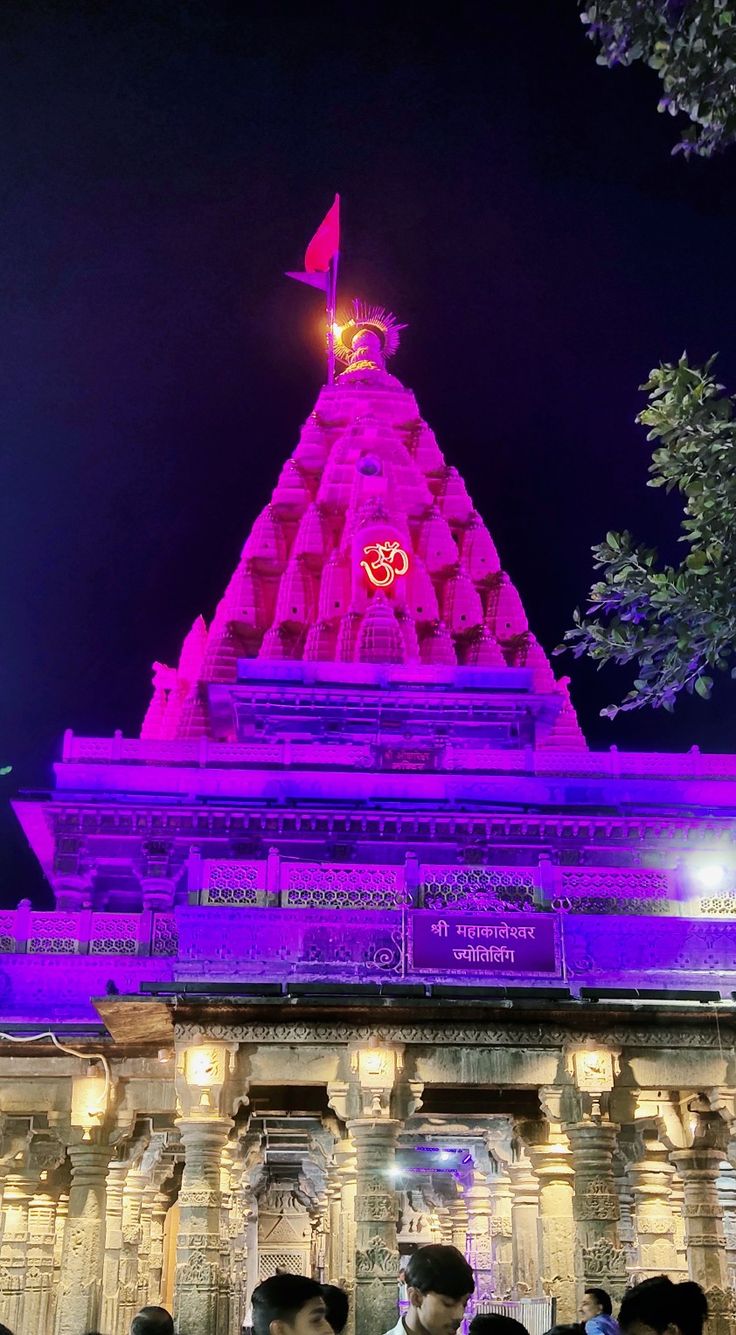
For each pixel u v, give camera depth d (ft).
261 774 139.64
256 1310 20.07
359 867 70.69
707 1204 61.36
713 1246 60.49
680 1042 60.13
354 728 160.86
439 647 178.29
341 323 225.97
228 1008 58.18
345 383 216.33
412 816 133.49
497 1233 76.84
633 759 144.56
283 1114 68.69
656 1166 69.97
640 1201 69.87
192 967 65.62
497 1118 69.15
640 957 67.15
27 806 133.18
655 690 45.52
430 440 210.38
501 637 190.60
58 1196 72.18
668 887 72.28
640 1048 60.13
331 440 206.80
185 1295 54.08
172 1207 85.76
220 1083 57.47
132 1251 71.51
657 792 141.69
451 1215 93.61
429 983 63.67
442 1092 65.31
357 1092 57.98
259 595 188.03
